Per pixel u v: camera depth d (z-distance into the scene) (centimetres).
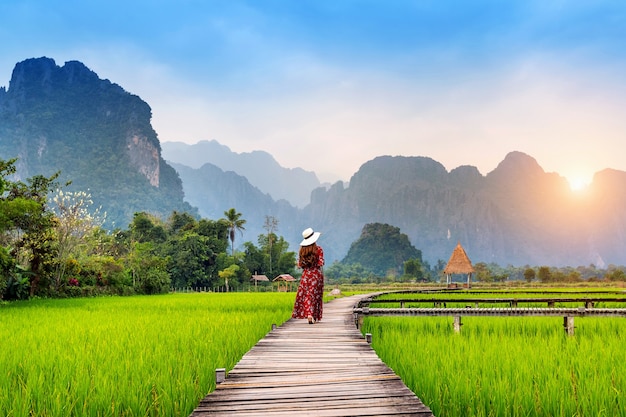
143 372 587
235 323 1138
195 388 529
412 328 1195
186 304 2094
